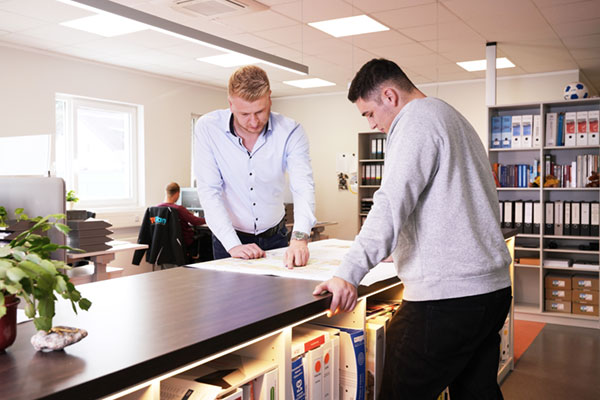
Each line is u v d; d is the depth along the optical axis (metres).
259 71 1.76
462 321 1.29
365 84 1.49
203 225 5.98
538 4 4.39
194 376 1.14
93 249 3.74
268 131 2.07
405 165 1.26
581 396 3.11
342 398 1.51
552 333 4.64
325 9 4.46
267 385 1.17
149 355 0.83
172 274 1.61
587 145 5.02
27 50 5.64
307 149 2.15
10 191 1.44
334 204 8.69
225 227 2.00
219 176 2.13
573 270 5.41
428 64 6.62
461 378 1.49
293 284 1.43
